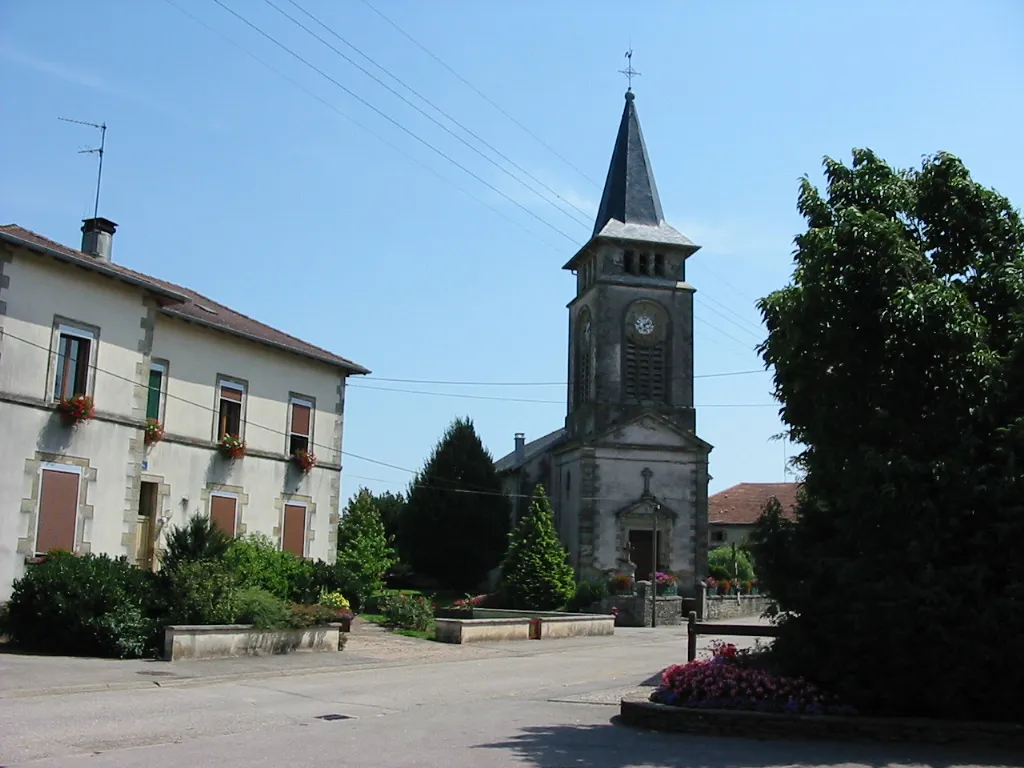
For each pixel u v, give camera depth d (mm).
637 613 38938
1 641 17938
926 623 10609
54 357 20031
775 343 12727
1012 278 12102
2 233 18781
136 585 18188
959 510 10898
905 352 11461
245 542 24047
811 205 13070
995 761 9594
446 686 16234
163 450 24062
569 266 50969
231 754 9375
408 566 50312
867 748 10258
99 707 12039
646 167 49219
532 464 51375
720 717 11133
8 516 18844
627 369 46250
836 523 11602
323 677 16844
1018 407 11250
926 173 13078
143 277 25422
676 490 45156
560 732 11258
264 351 27625
